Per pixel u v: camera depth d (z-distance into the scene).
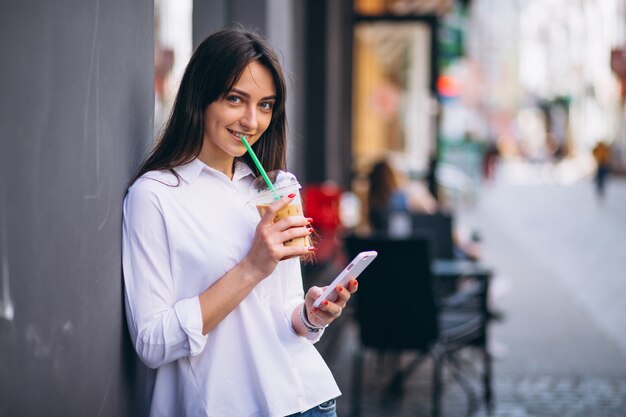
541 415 5.21
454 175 21.72
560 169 47.94
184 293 2.12
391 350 5.20
